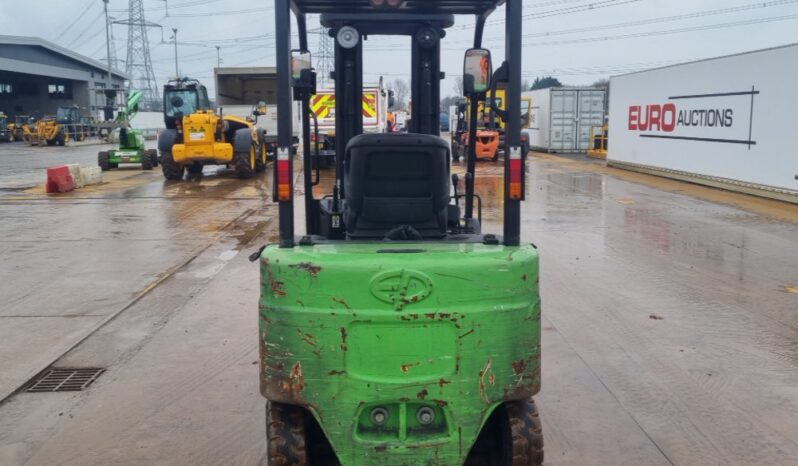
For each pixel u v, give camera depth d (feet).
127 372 20.15
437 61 18.43
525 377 12.39
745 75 58.39
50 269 32.48
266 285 12.32
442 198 14.92
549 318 24.79
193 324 24.34
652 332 23.35
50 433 16.53
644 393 18.54
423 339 11.98
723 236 40.34
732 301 26.99
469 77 14.78
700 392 18.60
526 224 44.24
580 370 20.08
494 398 12.17
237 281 30.01
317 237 14.84
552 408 17.63
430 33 17.85
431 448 12.07
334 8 17.12
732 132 60.59
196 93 76.74
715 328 23.79
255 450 15.67
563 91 114.42
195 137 69.92
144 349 21.98
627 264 33.06
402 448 12.02
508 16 13.19
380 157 14.66
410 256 12.18
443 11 17.47
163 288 29.01
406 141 14.64
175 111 76.02
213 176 76.69
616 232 41.55
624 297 27.45
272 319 12.19
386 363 11.96
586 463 15.02
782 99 53.67
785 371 20.06
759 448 15.65
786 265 32.96
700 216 47.75
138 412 17.57
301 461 12.66
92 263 33.63
